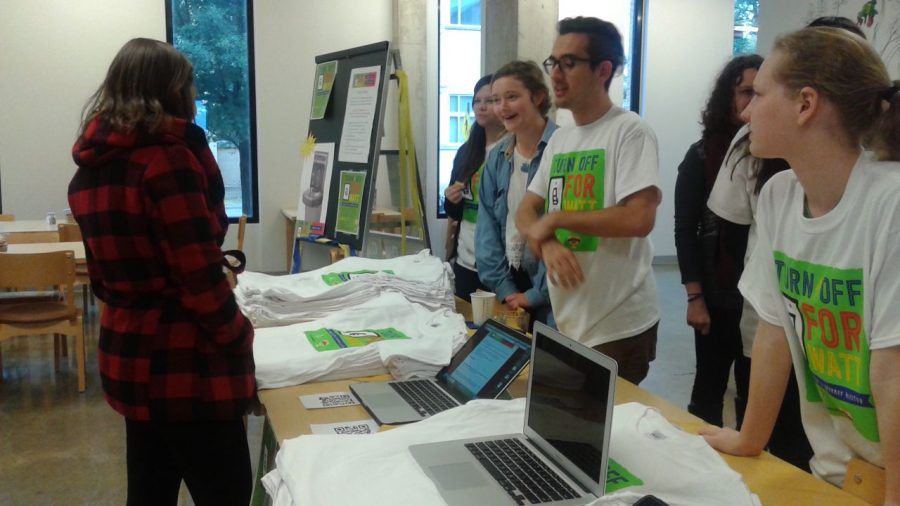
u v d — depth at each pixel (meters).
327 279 2.43
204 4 6.38
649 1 7.36
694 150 2.35
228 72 6.55
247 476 1.66
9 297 4.13
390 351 1.81
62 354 4.46
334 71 3.40
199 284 1.44
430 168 7.17
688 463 1.22
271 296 2.17
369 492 1.10
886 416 1.03
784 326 1.24
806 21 3.91
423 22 6.74
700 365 2.42
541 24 5.95
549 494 1.10
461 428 1.35
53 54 5.94
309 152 3.47
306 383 1.76
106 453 3.08
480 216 2.62
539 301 2.23
